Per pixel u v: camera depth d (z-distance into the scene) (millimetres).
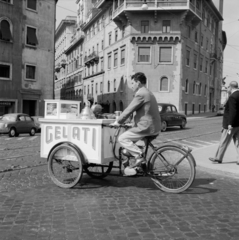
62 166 5883
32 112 34344
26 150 11078
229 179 6672
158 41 40000
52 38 35375
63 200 4996
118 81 44375
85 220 4082
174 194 5363
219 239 3500
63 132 5879
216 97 56656
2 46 31062
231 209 4562
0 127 18828
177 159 5336
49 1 35062
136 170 5426
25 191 5555
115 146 5773
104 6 48844
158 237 3545
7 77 31797
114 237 3543
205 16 48875
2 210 4484
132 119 6000
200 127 22703
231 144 11914
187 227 3848
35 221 4047
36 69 34000
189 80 43125
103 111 49125
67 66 77125
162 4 38562
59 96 85500
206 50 50219
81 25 63344
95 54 54094
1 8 30734
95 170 6910
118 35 44625
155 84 40312
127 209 4535
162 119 19281
